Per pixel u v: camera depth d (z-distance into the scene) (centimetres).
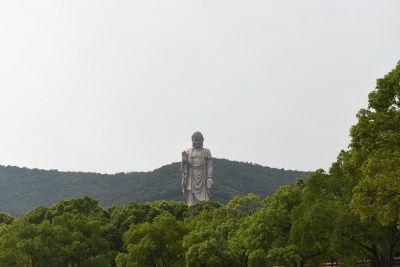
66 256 8912
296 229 5788
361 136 4184
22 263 8494
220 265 7494
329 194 5875
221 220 9825
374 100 4172
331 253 5903
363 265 6619
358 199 4056
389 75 4091
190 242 8081
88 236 9681
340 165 5716
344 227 5056
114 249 10975
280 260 6234
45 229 8938
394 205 3838
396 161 3841
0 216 12325
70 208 11538
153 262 8762
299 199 6575
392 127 4062
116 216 11738
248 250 6888
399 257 6600
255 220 6931
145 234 8756
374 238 5025
